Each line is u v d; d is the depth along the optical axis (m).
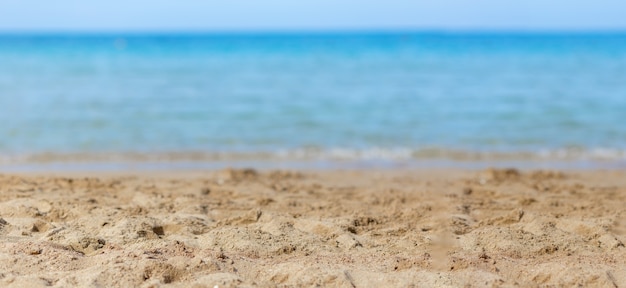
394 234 6.41
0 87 24.84
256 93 23.72
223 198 8.13
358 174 10.74
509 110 19.36
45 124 16.53
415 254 5.64
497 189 8.96
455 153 13.41
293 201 7.90
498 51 59.56
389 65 39.00
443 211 7.37
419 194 8.47
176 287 4.72
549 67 37.06
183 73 32.72
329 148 13.91
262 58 47.03
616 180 10.11
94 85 26.12
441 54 53.44
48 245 5.59
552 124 16.94
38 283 4.70
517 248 5.81
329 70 34.81
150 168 11.66
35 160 12.37
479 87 25.98
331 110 19.41
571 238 6.08
